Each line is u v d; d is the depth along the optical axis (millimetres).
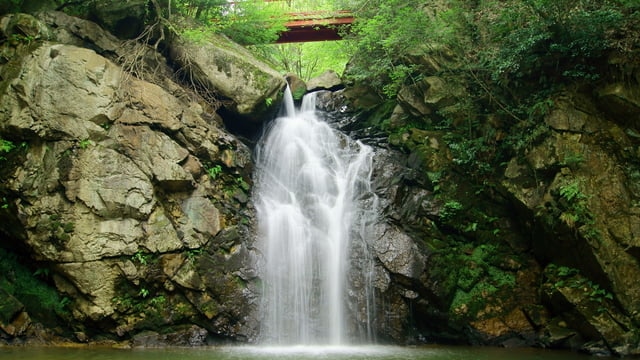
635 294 10289
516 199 12266
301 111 17297
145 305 11211
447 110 14031
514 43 12750
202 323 11414
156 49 14422
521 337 11602
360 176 14406
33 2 13773
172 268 11398
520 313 11883
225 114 15164
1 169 11312
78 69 11547
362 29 16281
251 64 14844
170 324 11258
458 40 14312
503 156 13344
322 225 13438
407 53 15500
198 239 11859
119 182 11266
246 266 12078
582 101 12016
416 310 12031
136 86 12234
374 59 16609
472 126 14070
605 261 10461
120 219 11141
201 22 15945
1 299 10727
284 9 19750
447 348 11109
